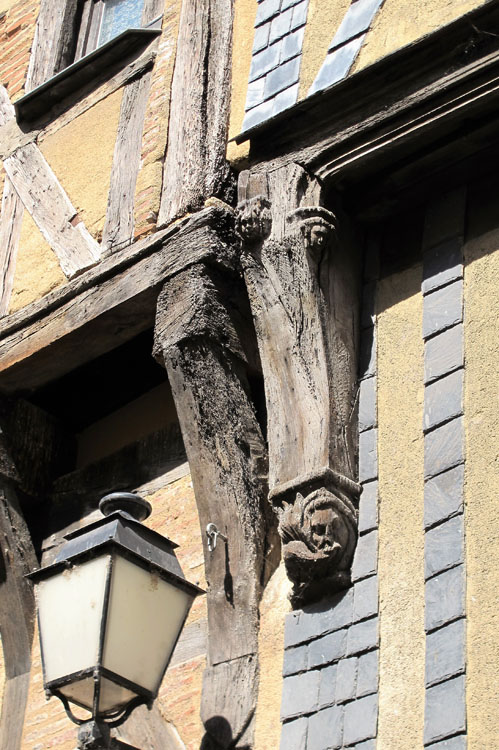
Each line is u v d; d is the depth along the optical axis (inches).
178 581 253.9
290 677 262.8
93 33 403.9
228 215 315.9
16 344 343.0
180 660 294.5
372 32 296.2
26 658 328.5
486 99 275.0
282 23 323.3
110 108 361.4
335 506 266.5
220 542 287.1
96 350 335.3
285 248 292.0
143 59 360.5
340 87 292.8
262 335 289.6
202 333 300.8
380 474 272.5
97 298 329.4
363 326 293.4
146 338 337.7
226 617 280.4
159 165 337.4
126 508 269.7
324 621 263.9
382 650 251.9
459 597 245.6
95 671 237.5
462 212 290.0
